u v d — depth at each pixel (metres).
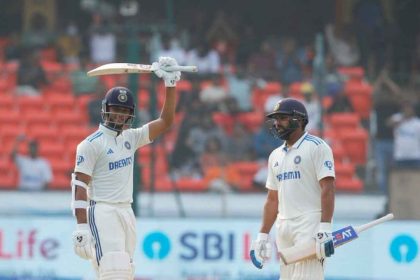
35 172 60.19
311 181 29.94
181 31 74.81
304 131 30.53
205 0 76.19
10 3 78.56
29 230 47.72
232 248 47.03
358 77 66.00
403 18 74.38
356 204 54.19
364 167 60.00
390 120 60.81
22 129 67.12
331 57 70.50
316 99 60.06
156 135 30.84
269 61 71.62
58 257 47.53
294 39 75.19
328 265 46.56
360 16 74.56
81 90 66.75
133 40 51.75
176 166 58.97
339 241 29.88
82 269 47.41
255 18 76.00
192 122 59.59
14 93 69.00
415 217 51.28
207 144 59.31
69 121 67.31
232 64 72.88
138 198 48.69
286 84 64.75
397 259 46.56
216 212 54.53
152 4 75.88
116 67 30.02
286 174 30.22
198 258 47.00
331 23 75.00
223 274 46.88
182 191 56.44
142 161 59.41
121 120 29.77
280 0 75.94
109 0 75.69
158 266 46.91
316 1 75.44
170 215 53.88
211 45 74.25
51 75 69.12
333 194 29.61
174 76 30.50
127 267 29.23
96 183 29.62
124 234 29.72
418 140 59.72
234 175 58.72
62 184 60.53
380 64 72.94
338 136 62.19
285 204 30.28
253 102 62.97
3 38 76.81
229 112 61.47
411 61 73.06
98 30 73.56
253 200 54.84
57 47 74.75
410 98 61.44
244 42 74.81
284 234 30.31
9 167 61.72
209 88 61.25
